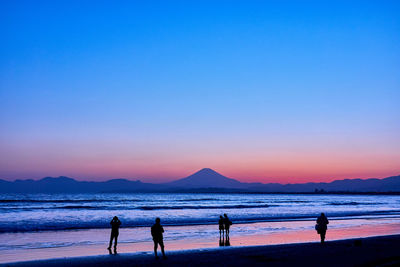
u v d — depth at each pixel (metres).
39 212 55.66
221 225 24.50
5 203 86.00
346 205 107.94
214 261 16.61
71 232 31.06
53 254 20.31
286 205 100.56
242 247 21.64
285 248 20.91
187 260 16.84
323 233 22.95
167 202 112.56
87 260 17.11
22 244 23.92
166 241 26.33
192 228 35.47
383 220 49.09
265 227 37.34
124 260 17.00
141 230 33.50
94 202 100.81
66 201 102.56
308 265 15.28
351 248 20.73
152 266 15.50
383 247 21.14
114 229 19.77
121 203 98.19
